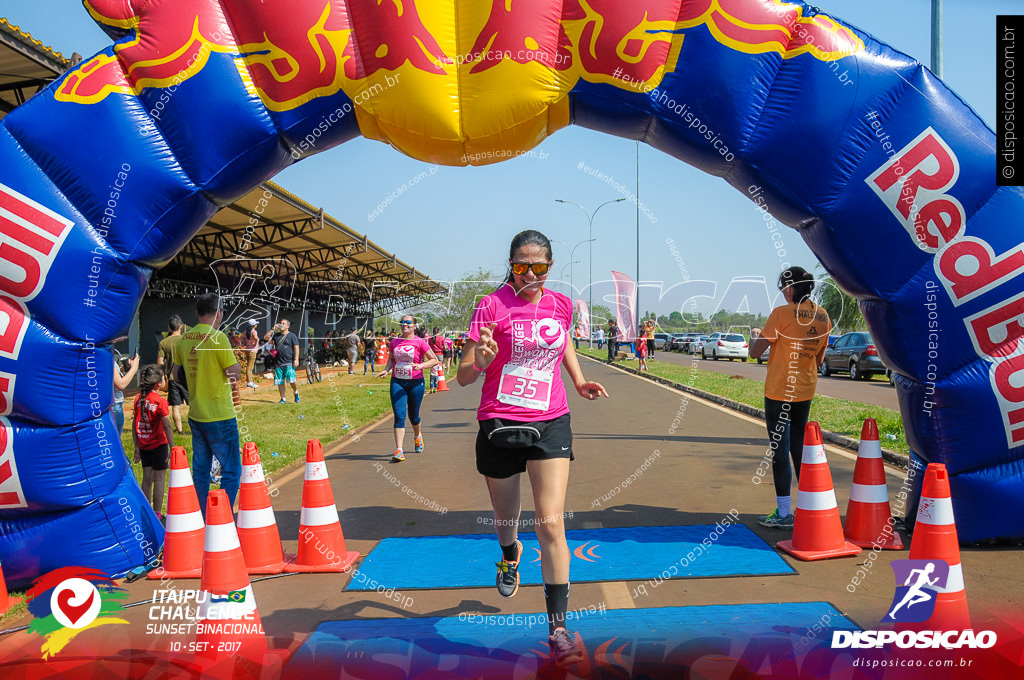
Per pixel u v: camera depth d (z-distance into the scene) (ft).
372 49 14.88
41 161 14.29
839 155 14.90
